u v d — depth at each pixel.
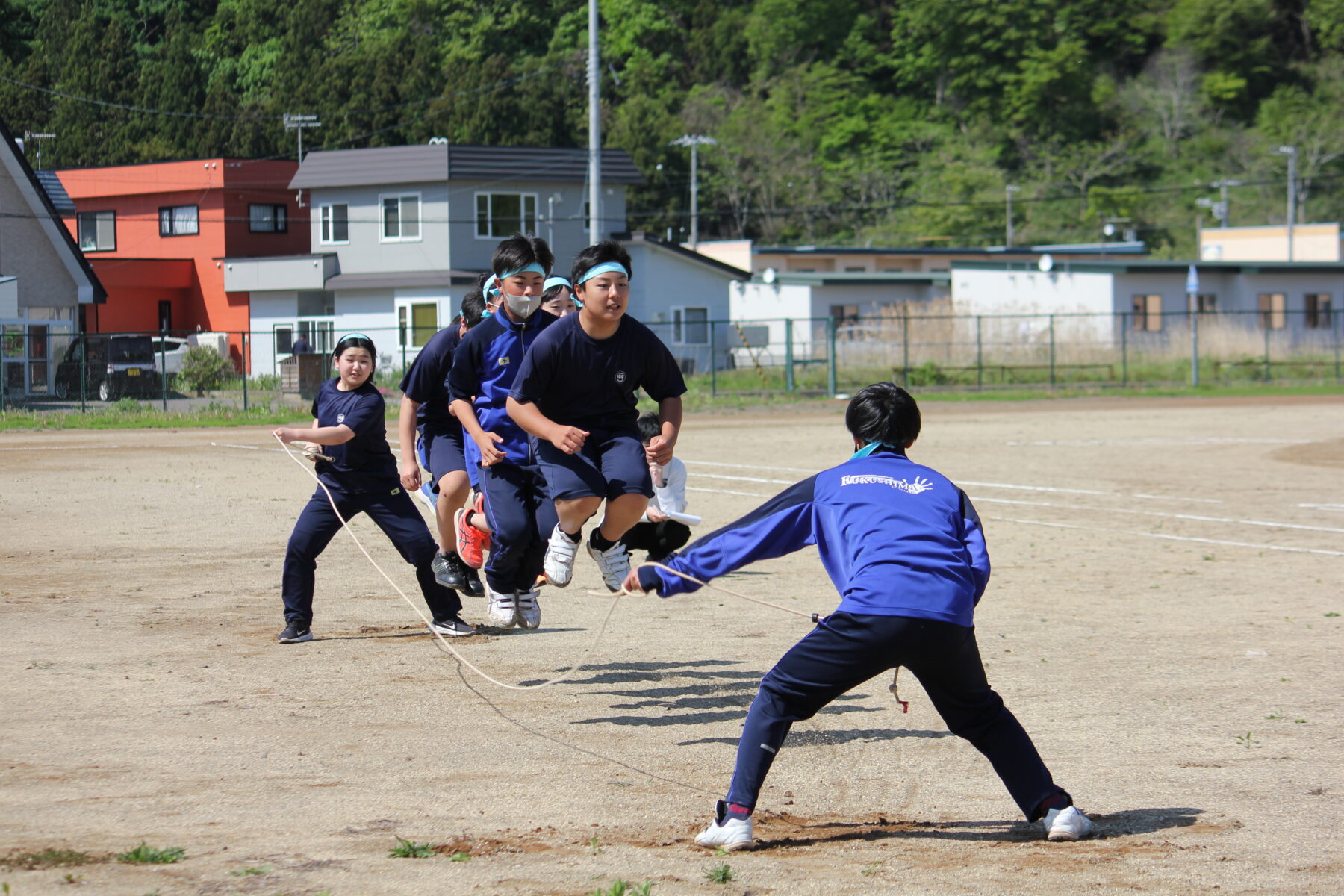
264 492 21.48
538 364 7.59
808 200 116.31
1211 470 25.84
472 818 6.31
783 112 119.88
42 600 12.22
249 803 6.44
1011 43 125.25
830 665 5.83
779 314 67.31
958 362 60.16
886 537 5.89
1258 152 120.38
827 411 46.22
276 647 10.33
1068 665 9.99
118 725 7.91
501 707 8.58
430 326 62.41
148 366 51.09
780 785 7.08
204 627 11.08
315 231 64.75
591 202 42.00
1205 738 7.95
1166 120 124.25
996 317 55.84
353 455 10.36
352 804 6.48
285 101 101.12
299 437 9.95
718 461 27.44
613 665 9.94
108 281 67.69
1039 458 28.20
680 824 6.29
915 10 128.00
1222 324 66.25
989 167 116.88
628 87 122.06
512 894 5.23
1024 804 6.16
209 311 69.69
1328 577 14.15
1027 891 5.41
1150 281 65.88
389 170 62.50
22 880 5.21
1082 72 123.25
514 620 8.67
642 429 11.60
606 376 7.70
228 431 37.31
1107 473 25.28
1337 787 6.96
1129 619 11.86
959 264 67.94
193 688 8.91
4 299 48.53
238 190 69.56
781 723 5.93
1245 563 15.13
